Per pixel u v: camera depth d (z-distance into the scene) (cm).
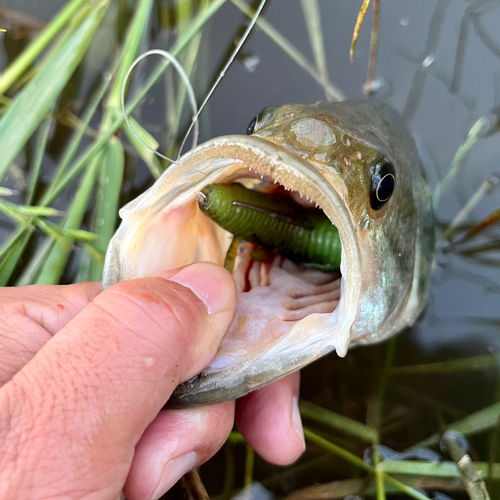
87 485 10
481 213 23
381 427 21
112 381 10
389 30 24
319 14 24
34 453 9
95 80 23
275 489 21
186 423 13
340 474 21
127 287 11
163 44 24
